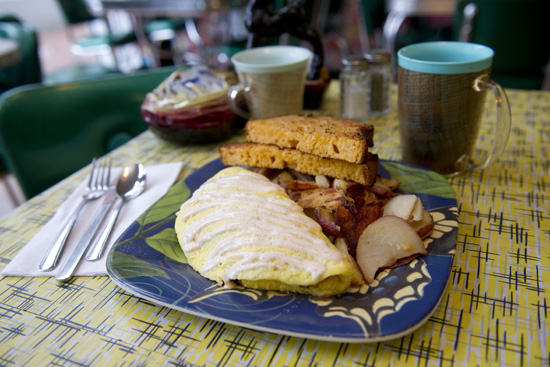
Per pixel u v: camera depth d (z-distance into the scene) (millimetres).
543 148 516
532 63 1261
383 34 1907
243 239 316
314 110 685
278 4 1578
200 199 372
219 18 2117
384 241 320
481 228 382
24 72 1252
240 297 297
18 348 293
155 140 619
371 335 257
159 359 280
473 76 407
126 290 310
